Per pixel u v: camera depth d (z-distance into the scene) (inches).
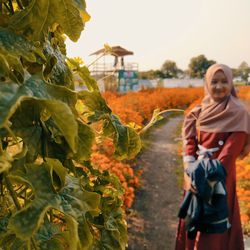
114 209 32.8
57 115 17.1
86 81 35.7
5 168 16.3
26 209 16.8
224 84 104.9
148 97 708.7
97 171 33.5
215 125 103.7
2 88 15.9
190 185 97.0
